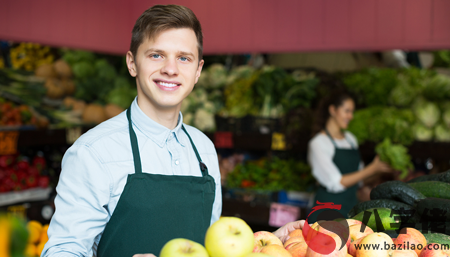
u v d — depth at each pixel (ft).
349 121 10.00
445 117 10.61
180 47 3.89
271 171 12.53
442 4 9.48
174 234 3.82
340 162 9.62
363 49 10.44
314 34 10.99
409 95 11.09
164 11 3.92
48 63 13.03
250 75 13.53
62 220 3.59
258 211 11.37
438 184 3.98
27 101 11.93
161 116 4.18
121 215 3.76
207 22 12.47
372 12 10.25
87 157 3.71
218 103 13.92
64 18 11.97
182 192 3.95
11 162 10.85
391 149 9.34
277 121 11.74
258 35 11.75
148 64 3.92
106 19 13.28
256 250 3.13
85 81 13.92
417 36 9.80
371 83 11.54
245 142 11.51
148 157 4.07
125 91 14.64
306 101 11.87
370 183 10.72
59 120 12.40
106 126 4.09
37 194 11.07
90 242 3.64
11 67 12.30
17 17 10.71
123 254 3.70
